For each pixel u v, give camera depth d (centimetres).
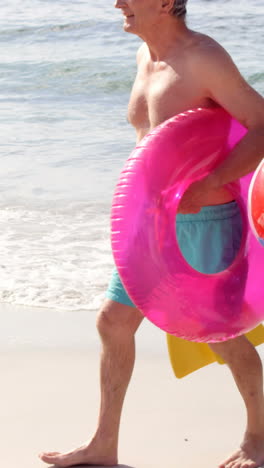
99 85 1462
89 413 357
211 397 382
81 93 1432
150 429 343
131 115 324
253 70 1426
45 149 1040
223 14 1873
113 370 306
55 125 1188
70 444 323
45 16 1998
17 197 834
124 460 313
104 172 927
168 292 281
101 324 305
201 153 294
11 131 1148
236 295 296
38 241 684
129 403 374
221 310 292
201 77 292
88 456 305
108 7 2084
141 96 317
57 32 1853
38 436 332
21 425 344
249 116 288
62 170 938
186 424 348
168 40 301
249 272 301
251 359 315
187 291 284
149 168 282
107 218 759
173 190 287
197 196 294
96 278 583
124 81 1469
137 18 300
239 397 382
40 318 505
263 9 1916
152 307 281
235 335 298
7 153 1022
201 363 335
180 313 284
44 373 411
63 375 408
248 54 1551
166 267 281
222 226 304
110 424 306
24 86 1481
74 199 825
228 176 288
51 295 548
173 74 299
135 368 423
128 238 277
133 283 277
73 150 1030
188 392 388
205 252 304
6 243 676
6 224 740
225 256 305
